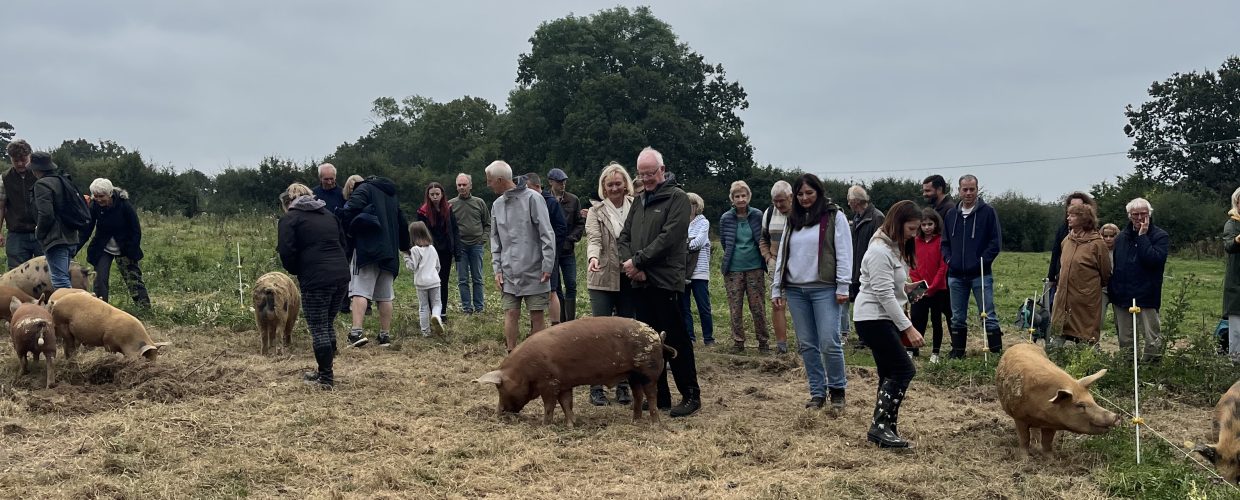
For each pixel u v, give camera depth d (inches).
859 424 312.8
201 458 257.6
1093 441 283.4
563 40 2167.8
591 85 2012.8
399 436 282.8
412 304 572.7
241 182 1715.1
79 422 288.4
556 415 315.0
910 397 363.3
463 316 528.7
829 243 319.6
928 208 439.5
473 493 240.2
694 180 2068.2
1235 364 377.1
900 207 281.1
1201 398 356.8
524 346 302.5
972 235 425.1
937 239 437.7
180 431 278.1
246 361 391.5
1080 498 241.6
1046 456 275.3
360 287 427.8
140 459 252.5
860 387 377.7
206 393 330.6
